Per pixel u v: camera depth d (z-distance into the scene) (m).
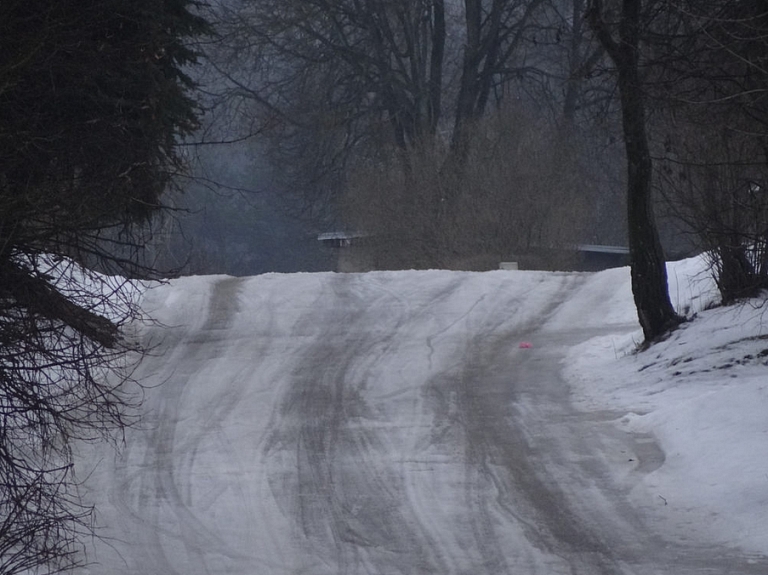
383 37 161.25
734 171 51.91
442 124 178.25
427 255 154.12
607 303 82.19
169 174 34.50
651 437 42.50
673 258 126.25
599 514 33.19
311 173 158.12
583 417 46.94
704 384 49.28
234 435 45.41
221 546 31.42
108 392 30.39
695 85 46.66
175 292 85.38
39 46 26.03
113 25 31.94
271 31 147.75
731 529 31.02
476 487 36.66
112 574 29.05
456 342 69.38
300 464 40.44
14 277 26.61
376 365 61.75
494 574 28.28
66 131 28.98
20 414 27.27
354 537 31.91
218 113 149.25
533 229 147.62
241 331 73.69
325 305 82.94
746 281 60.50
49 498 27.14
